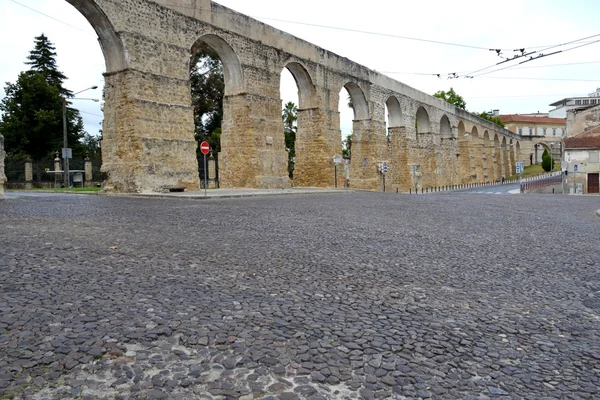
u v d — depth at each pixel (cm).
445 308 473
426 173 5631
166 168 2350
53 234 810
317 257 699
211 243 782
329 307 459
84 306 430
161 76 2345
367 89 4272
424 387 303
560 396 297
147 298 462
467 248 830
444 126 6344
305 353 347
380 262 683
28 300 439
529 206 2067
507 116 12262
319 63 3631
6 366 310
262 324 402
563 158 4797
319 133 3628
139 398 279
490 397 294
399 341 377
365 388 299
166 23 2384
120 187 2247
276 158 3122
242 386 296
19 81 5166
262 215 1274
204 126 5569
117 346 347
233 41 2822
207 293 488
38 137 5159
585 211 1838
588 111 5128
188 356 335
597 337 402
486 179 7769
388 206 1780
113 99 2261
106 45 2220
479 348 370
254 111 2961
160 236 834
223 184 3044
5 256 617
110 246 715
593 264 709
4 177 1748
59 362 319
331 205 1750
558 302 507
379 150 4416
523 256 766
